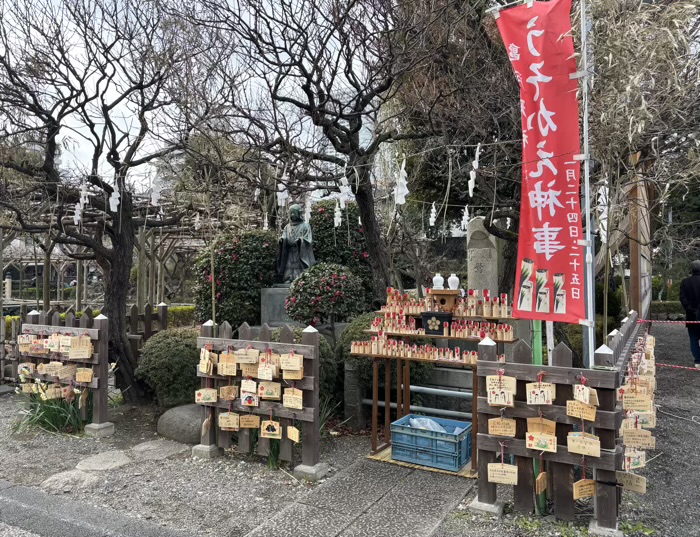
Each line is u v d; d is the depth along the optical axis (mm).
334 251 8758
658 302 17328
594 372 3047
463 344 5766
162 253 15984
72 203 7215
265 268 8273
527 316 3629
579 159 3441
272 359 4250
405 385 4961
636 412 3242
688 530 3182
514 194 6371
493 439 3367
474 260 7992
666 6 4059
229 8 5320
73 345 5371
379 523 3287
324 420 5188
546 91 3512
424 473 4188
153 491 3889
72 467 4445
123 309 6566
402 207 9094
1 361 7762
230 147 6770
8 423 5809
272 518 3387
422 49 5465
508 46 3646
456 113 6051
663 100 4410
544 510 3314
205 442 4629
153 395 6551
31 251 17297
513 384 3240
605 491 3068
